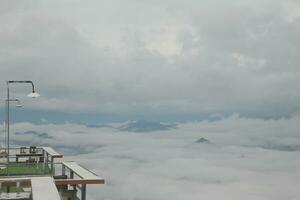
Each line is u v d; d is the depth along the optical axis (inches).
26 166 844.0
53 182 540.1
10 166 828.6
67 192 641.6
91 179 617.6
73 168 712.4
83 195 616.7
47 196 444.5
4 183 595.8
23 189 600.1
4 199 552.7
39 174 726.5
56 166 799.7
